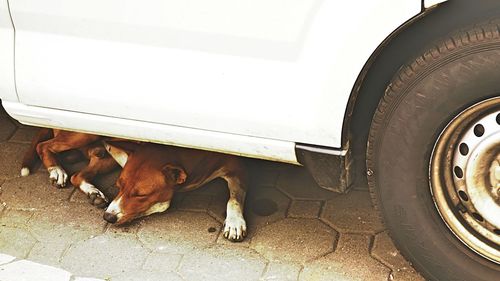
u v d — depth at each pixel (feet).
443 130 7.23
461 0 7.07
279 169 9.83
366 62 7.06
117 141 9.59
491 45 6.84
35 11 7.70
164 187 9.13
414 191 7.50
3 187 9.82
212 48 7.35
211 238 8.90
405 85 7.23
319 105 7.24
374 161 7.60
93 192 9.43
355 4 6.89
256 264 8.50
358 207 9.14
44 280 8.41
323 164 7.55
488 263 7.40
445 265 7.60
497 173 7.19
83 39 7.67
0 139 10.64
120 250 8.79
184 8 7.27
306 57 7.14
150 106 7.69
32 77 7.93
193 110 7.58
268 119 7.41
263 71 7.28
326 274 8.30
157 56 7.50
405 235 7.70
